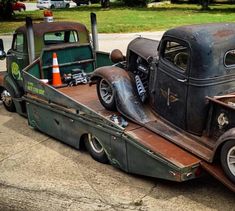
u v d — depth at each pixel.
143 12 29.86
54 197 5.26
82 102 6.77
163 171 4.98
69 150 6.64
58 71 7.64
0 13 28.67
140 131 5.55
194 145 5.07
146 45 6.44
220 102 4.73
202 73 4.90
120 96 6.01
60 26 7.93
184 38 5.04
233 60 5.05
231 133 4.42
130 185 5.45
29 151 6.68
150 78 5.93
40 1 39.78
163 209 4.86
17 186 5.58
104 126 5.70
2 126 7.87
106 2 34.97
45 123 7.05
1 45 8.05
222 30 5.07
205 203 4.94
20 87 8.12
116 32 19.91
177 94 5.29
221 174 4.68
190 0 38.16
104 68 6.40
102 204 5.04
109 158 5.80
